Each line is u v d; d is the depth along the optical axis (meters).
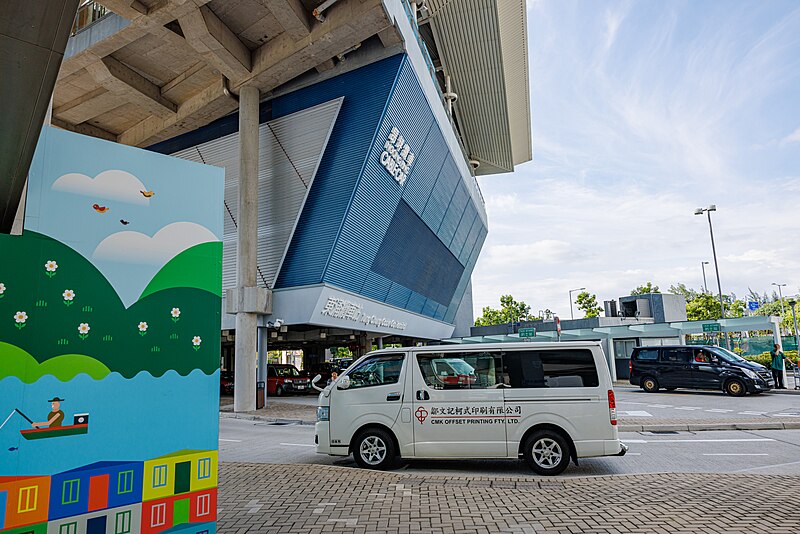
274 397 26.77
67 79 21.89
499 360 8.31
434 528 5.19
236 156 23.12
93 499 3.68
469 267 40.06
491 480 7.18
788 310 63.47
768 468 8.49
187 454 4.16
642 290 65.81
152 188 4.24
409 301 29.89
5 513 3.32
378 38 19.12
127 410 3.89
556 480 7.14
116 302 3.95
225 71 19.86
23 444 3.44
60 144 3.85
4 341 3.45
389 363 8.66
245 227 20.06
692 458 9.38
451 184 28.42
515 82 33.34
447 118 26.38
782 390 22.16
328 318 21.39
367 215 21.27
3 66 3.79
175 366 4.18
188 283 4.34
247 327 19.70
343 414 8.56
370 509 5.84
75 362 3.71
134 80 21.47
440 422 8.21
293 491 6.63
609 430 7.86
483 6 24.73
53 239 3.73
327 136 20.17
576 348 8.21
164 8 17.00
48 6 3.41
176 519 4.05
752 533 4.85
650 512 5.53
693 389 23.70
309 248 20.50
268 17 18.41
